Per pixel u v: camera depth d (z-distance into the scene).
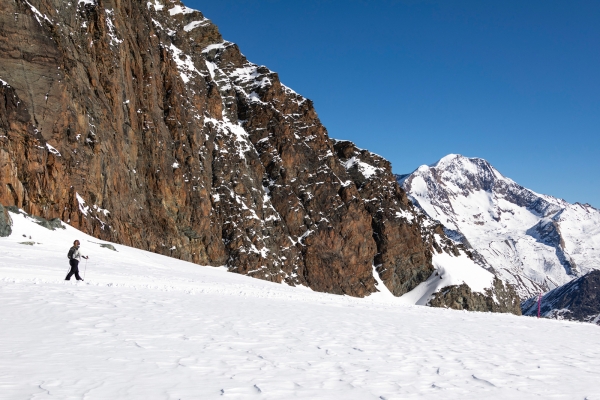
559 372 12.41
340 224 98.50
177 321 15.54
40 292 18.75
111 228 57.00
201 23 111.06
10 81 48.78
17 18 49.59
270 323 17.41
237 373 9.88
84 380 8.58
